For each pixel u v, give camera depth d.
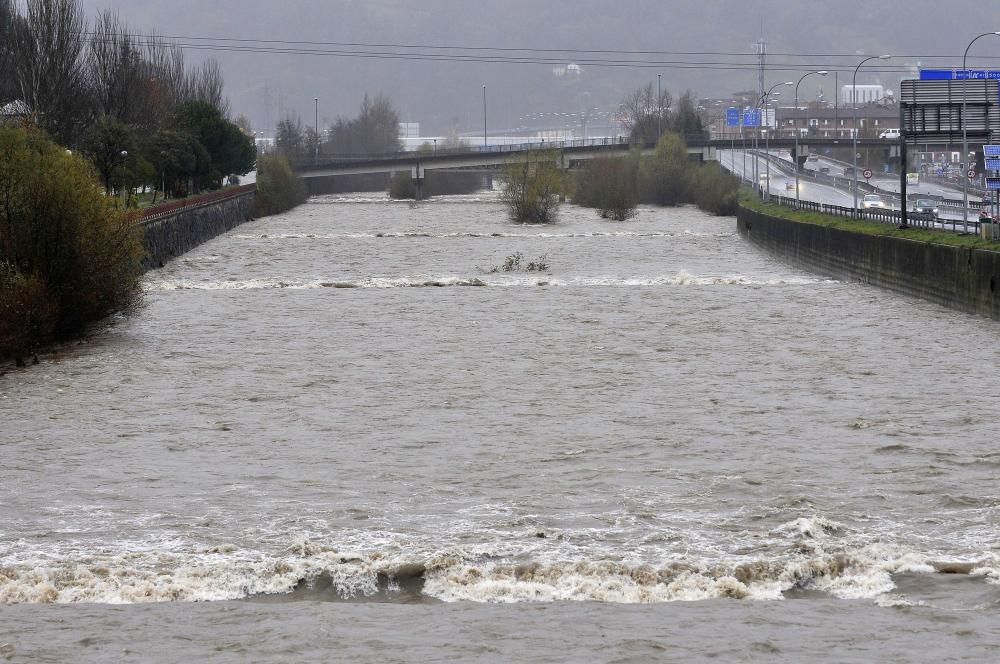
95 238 160.00
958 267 177.25
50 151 164.25
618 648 58.06
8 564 72.12
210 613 64.06
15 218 154.12
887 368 134.75
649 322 173.00
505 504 84.00
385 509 83.06
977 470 91.31
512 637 59.72
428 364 140.62
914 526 78.00
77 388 127.12
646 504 83.62
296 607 65.06
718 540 75.81
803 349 148.62
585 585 67.88
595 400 119.69
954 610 63.31
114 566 71.81
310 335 162.38
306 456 98.25
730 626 61.16
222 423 110.75
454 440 103.44
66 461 96.88
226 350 150.75
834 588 68.00
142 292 184.38
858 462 94.00
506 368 137.75
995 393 120.31
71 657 57.50
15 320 143.88
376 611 64.25
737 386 126.00
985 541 74.69
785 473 90.88
